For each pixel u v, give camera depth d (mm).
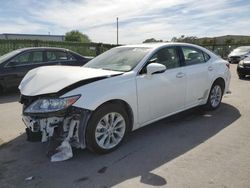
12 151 4422
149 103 4770
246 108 6688
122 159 4051
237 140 4676
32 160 4090
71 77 4086
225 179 3438
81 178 3557
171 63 5312
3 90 8906
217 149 4324
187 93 5566
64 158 4008
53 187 3377
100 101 4000
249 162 3871
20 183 3479
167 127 5375
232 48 34750
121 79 4359
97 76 4152
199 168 3725
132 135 4980
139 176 3562
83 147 4027
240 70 12445
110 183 3422
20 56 9125
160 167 3783
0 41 14711
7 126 5656
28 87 4191
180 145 4512
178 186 3305
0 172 3760
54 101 3809
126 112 4504
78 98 3848
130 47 5461
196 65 5859
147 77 4695
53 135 3914
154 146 4488
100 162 3967
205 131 5137
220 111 6438
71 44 18250
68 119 3920
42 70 4645
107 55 5484
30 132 4008
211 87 6270
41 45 16562
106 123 4203
